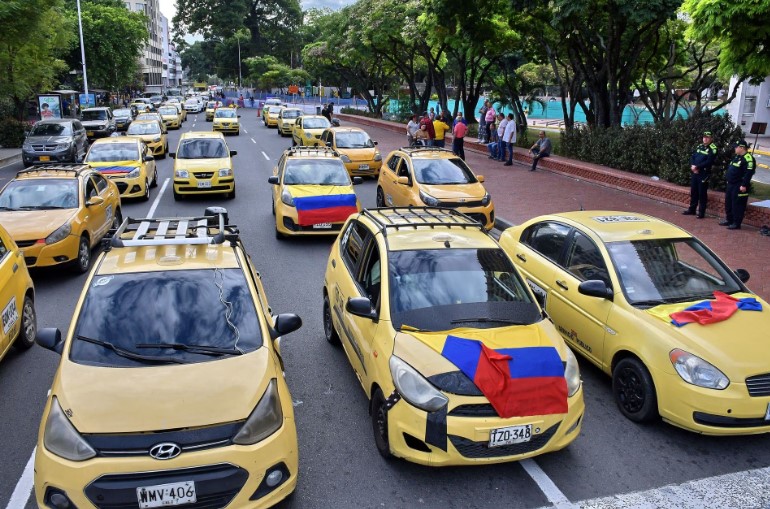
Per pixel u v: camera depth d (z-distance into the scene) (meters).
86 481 3.71
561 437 4.67
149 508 3.76
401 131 36.19
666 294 6.06
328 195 11.98
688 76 33.19
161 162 24.31
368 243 6.34
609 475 4.91
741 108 39.56
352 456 5.11
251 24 86.31
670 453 5.24
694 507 4.54
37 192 10.32
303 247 11.88
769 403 5.02
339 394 6.16
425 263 5.75
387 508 4.47
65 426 3.90
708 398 5.03
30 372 6.62
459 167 13.52
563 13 17.17
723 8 11.48
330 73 61.47
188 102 62.44
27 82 32.56
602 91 21.16
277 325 5.09
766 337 5.41
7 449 5.17
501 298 5.54
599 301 6.24
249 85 88.62
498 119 25.42
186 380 4.25
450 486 4.73
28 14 24.94
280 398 4.33
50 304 8.66
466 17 23.42
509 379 4.57
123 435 3.84
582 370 6.87
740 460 5.16
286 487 4.11
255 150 28.41
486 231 6.57
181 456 3.80
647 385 5.53
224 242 5.79
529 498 4.61
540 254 7.47
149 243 5.32
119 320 4.74
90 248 10.47
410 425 4.53
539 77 44.50
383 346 5.03
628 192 16.41
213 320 4.84
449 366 4.66
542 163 20.86
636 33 20.16
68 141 23.70
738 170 12.05
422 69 52.91
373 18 34.75
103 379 4.24
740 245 11.20
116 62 52.94
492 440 4.45
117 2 65.81
